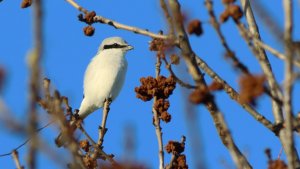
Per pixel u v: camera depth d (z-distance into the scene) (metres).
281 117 9.07
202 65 8.52
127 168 6.18
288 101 6.35
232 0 7.18
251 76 6.54
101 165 7.45
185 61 7.43
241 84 6.55
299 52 6.56
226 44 6.85
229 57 6.82
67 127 6.65
